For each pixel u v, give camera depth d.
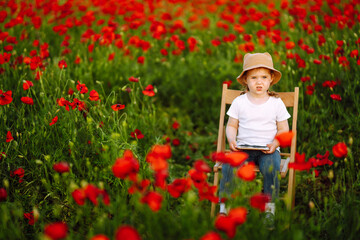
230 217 1.57
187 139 3.80
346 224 2.05
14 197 2.46
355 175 2.84
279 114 2.69
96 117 3.04
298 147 3.35
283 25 4.84
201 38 5.20
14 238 1.99
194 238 1.77
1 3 4.91
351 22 3.99
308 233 2.04
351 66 3.60
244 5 5.67
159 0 5.85
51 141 2.73
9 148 2.65
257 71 2.65
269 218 2.08
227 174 2.47
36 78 3.23
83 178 2.54
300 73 3.82
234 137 2.71
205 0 6.04
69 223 2.37
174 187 1.89
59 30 4.39
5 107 2.82
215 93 4.43
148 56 4.79
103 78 4.04
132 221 2.04
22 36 4.12
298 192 2.87
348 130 3.22
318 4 4.71
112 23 4.27
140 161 2.68
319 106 3.57
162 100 4.44
